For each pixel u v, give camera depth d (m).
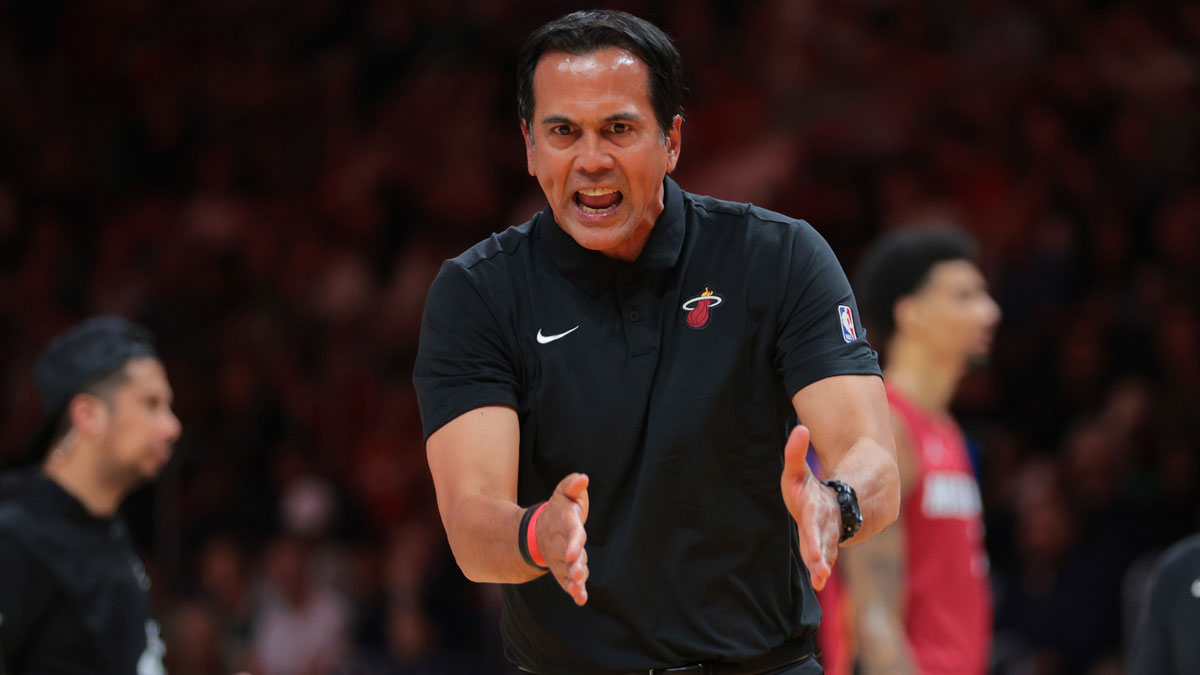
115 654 15.63
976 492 16.91
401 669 28.00
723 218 9.81
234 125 43.34
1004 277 32.66
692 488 9.34
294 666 27.80
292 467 32.62
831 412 9.19
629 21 9.21
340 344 36.41
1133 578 25.30
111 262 40.28
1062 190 34.22
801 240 9.64
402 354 35.94
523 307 9.65
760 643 9.52
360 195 39.78
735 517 9.43
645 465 9.33
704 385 9.36
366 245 39.59
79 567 15.52
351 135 42.22
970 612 16.34
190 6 45.59
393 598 28.78
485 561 8.68
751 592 9.51
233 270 39.28
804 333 9.41
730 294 9.53
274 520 31.81
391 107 42.00
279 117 43.19
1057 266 32.53
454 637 28.89
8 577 15.09
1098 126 35.94
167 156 43.50
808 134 35.94
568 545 7.81
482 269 9.77
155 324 37.84
